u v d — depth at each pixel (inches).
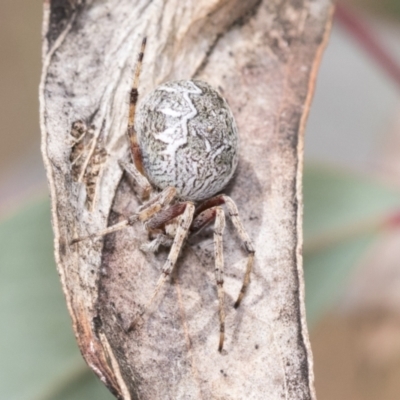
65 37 7.1
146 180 7.1
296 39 7.3
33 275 7.3
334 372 9.6
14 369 7.3
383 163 8.9
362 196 7.6
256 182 7.2
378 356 9.3
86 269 6.9
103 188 7.1
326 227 7.5
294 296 7.0
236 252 7.2
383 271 8.8
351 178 7.6
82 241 6.9
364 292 9.0
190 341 7.0
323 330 9.7
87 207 7.0
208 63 7.3
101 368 6.8
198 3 7.2
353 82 9.2
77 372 7.3
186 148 7.2
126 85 7.1
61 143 7.0
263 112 7.3
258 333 7.0
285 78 7.3
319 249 7.5
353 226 7.5
